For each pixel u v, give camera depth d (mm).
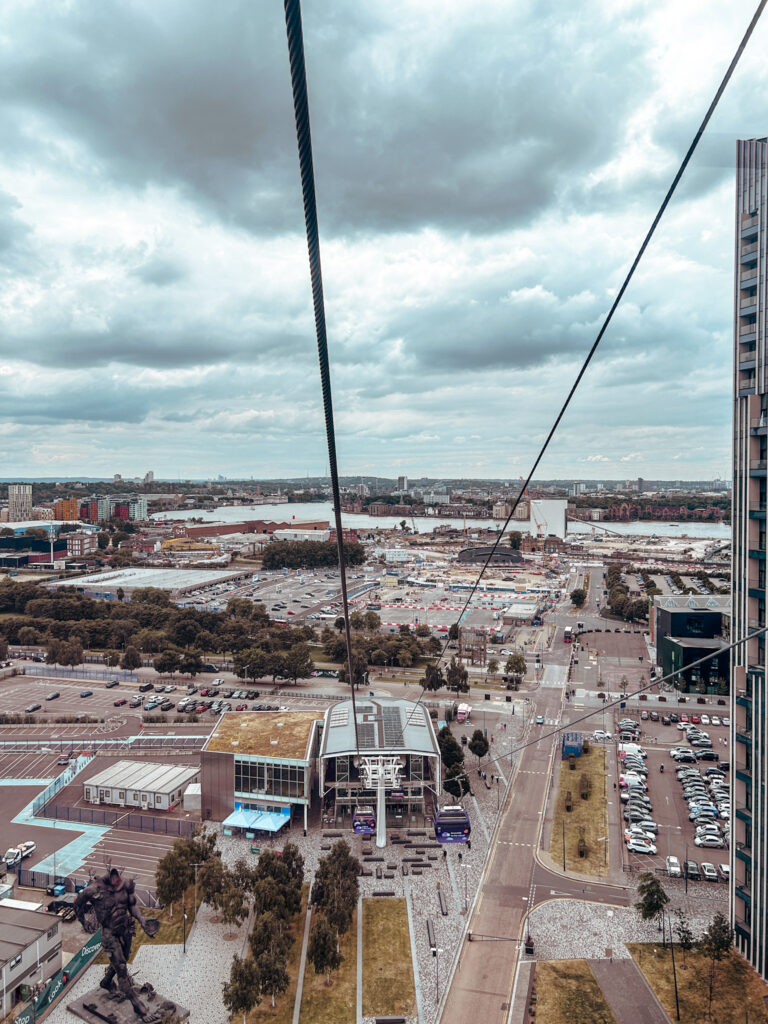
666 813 122188
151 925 77938
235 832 115750
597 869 103938
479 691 194750
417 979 80250
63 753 151250
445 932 89000
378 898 96438
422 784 121312
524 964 82625
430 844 111625
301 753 120375
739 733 81562
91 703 187375
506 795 129000
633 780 131625
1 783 136250
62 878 100250
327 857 96438
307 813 119938
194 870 94438
